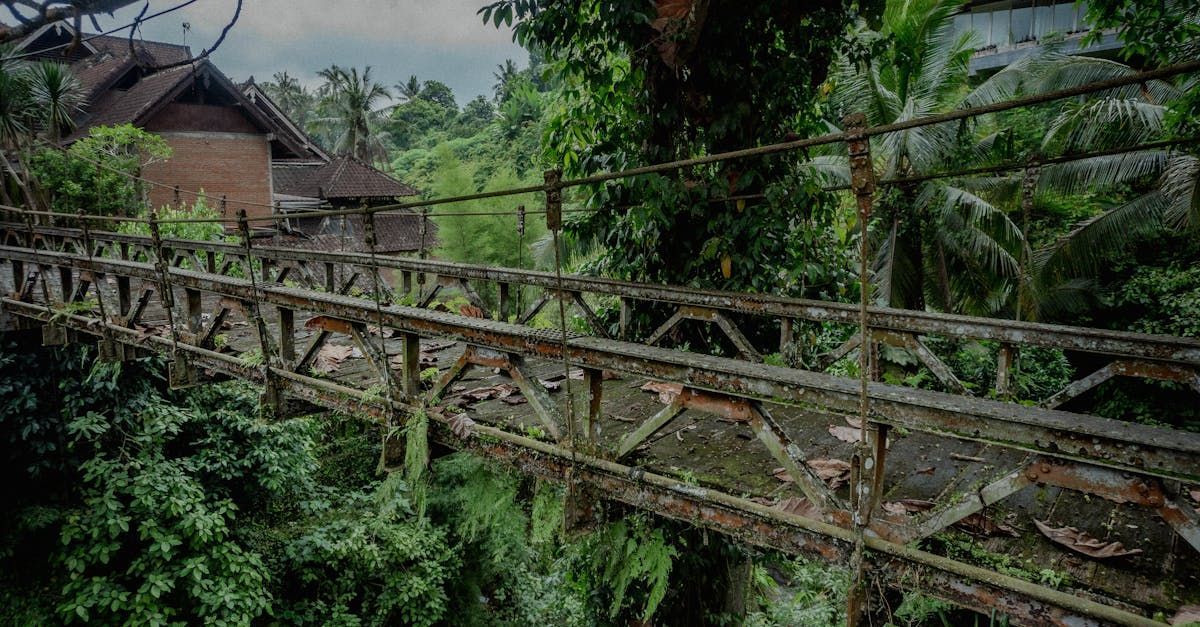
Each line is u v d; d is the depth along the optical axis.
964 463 3.13
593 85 4.55
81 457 7.94
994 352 9.78
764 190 4.51
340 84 36.75
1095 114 9.27
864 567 2.34
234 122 16.67
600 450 3.04
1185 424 10.01
